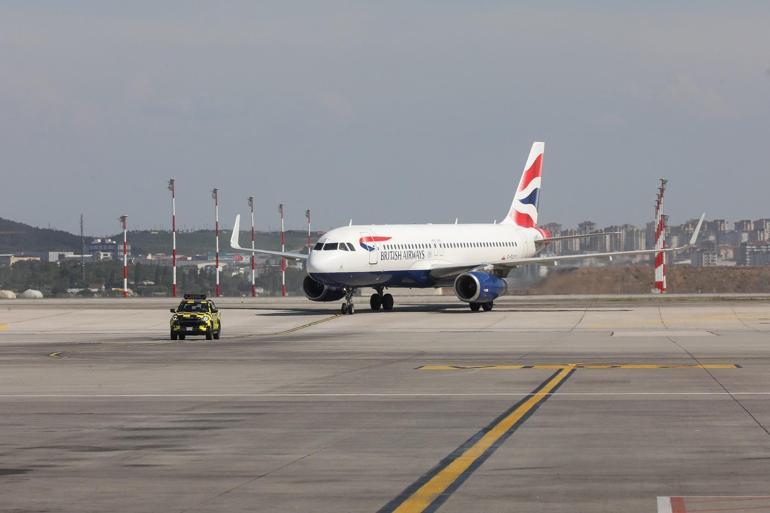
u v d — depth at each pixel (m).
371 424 87.81
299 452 74.56
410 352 164.88
